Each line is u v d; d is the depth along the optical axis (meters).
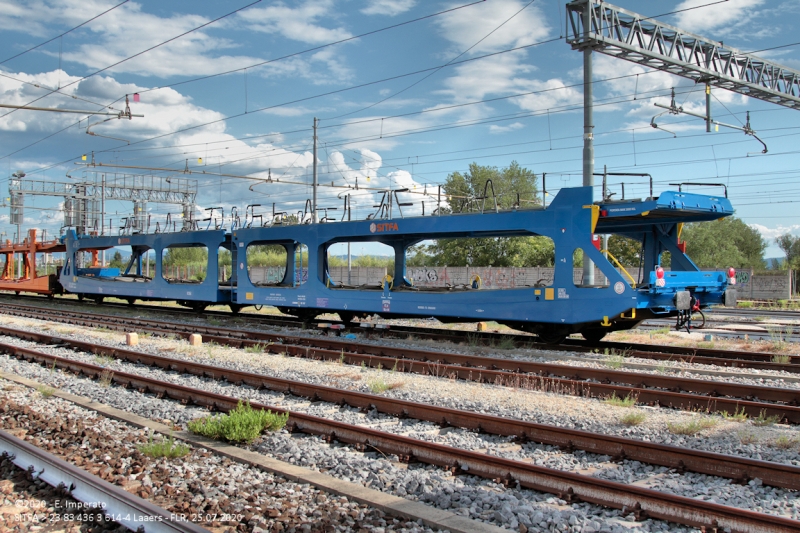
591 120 17.02
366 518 4.75
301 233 18.70
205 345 15.05
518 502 5.05
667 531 4.55
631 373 10.04
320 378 10.78
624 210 12.66
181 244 23.67
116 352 13.16
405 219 15.97
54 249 32.81
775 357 12.14
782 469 5.29
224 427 6.88
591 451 6.35
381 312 16.62
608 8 18.16
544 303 13.62
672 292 13.07
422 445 6.14
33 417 7.78
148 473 5.73
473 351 13.79
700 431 7.29
